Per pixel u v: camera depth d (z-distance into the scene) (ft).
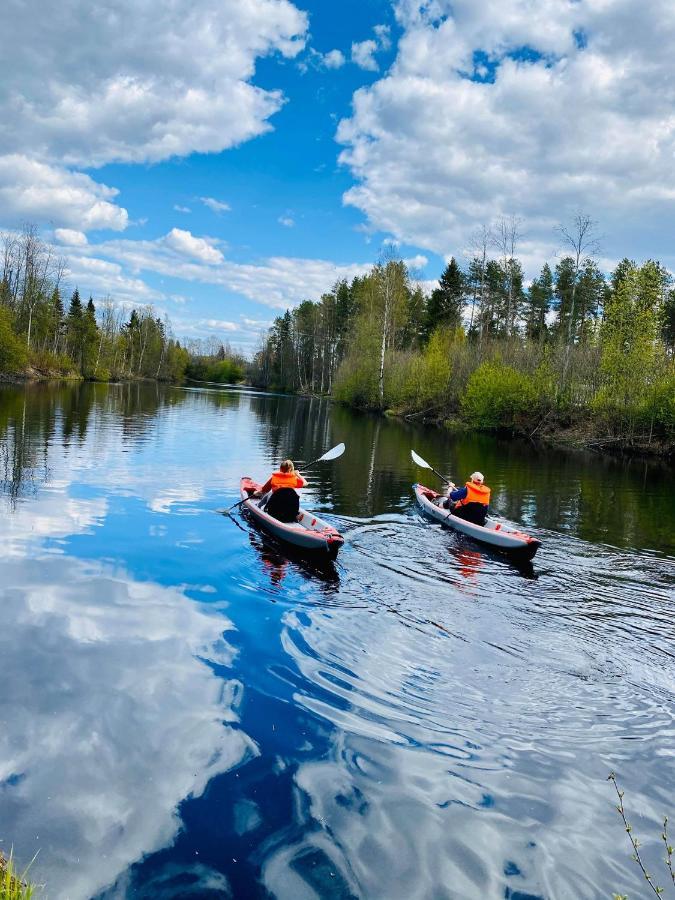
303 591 20.45
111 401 107.96
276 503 28.27
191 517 29.30
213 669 14.58
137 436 60.18
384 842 9.30
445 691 14.28
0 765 10.57
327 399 213.66
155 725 12.08
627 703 14.19
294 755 11.37
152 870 8.50
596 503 41.65
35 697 12.85
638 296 84.23
